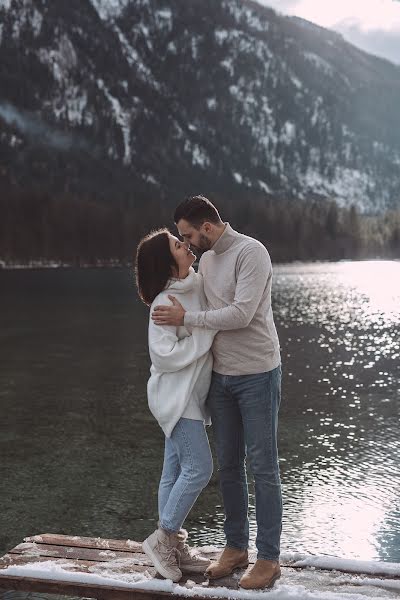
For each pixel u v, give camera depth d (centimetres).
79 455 827
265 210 16000
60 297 4938
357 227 16500
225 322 309
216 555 358
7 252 13550
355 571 338
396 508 616
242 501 336
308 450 829
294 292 5391
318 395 1214
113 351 1895
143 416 1047
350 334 2406
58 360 1717
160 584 315
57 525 596
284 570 339
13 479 732
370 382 1358
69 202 14425
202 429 327
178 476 339
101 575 328
